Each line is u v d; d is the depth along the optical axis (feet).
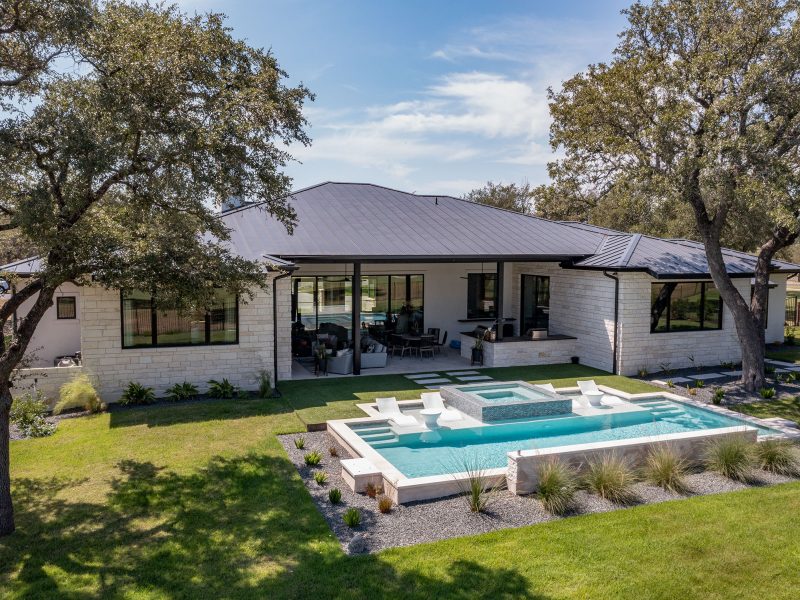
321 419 39.17
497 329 60.85
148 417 40.14
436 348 67.97
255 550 21.97
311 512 25.39
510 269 75.82
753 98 43.91
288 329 52.16
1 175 23.99
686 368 59.00
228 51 27.58
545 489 26.76
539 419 42.32
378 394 47.21
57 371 43.62
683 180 45.14
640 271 55.42
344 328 67.51
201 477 29.32
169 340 46.42
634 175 48.01
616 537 23.17
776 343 74.23
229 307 47.80
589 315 60.39
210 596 18.93
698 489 29.01
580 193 90.43
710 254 50.14
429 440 37.65
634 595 19.10
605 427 41.09
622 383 52.75
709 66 44.65
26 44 24.88
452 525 24.44
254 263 32.55
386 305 70.38
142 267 26.20
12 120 23.04
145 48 24.89
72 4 23.36
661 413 44.75
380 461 30.48
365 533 23.56
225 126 25.12
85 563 21.07
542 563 21.04
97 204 29.22
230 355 47.98
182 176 26.23
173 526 24.00
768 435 36.65
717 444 32.45
